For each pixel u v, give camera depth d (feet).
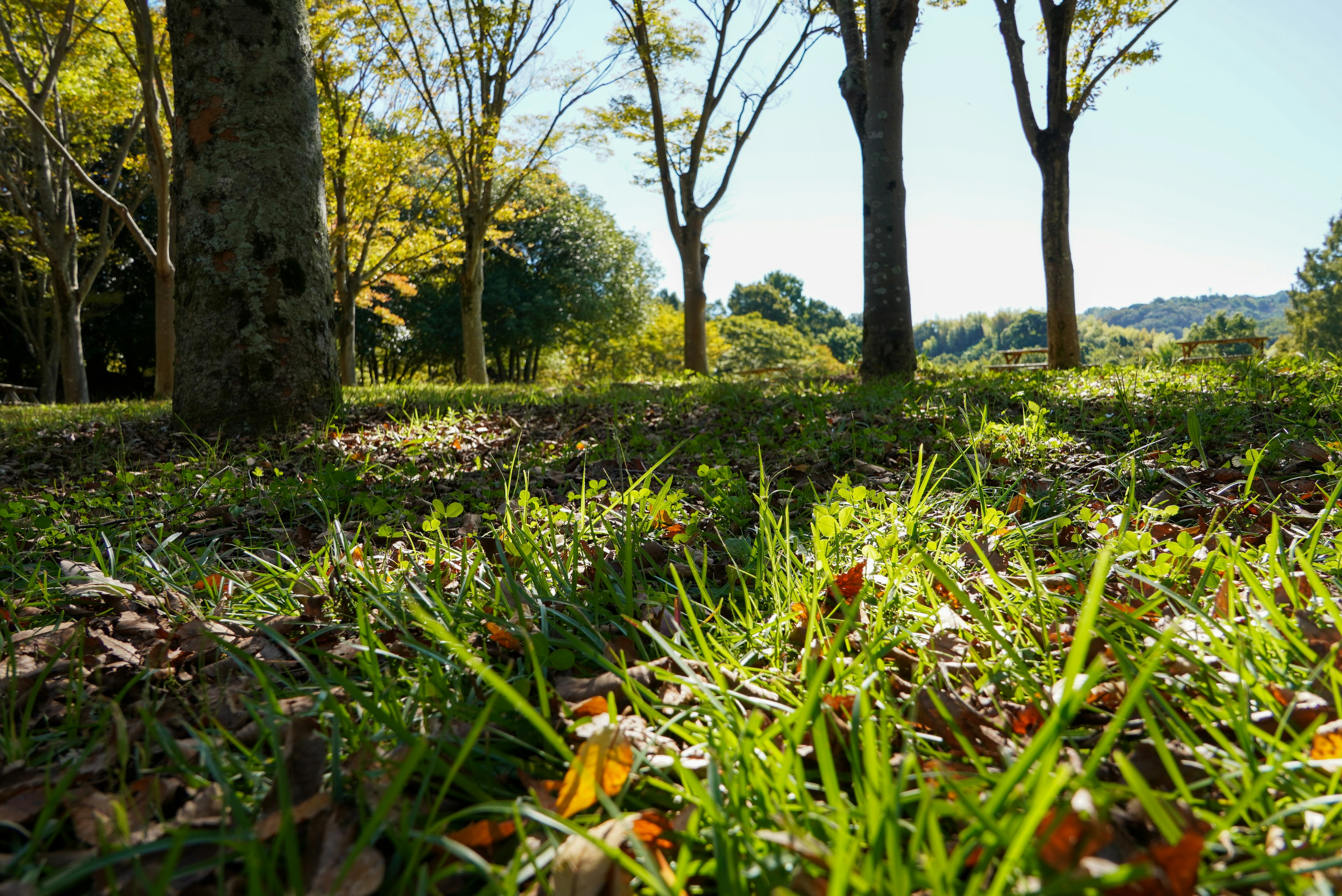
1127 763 2.88
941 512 8.52
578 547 6.94
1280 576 5.10
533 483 12.14
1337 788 3.24
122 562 8.54
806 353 237.86
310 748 3.97
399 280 73.05
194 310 18.12
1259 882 2.82
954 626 5.38
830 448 13.11
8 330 92.68
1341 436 10.70
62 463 16.92
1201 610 4.52
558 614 5.56
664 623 5.86
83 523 10.11
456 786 3.74
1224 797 3.41
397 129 63.00
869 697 4.26
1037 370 30.19
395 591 6.32
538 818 3.09
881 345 31.94
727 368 181.88
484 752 3.99
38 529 9.57
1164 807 2.91
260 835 3.25
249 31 17.79
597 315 128.36
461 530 9.61
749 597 6.20
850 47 35.19
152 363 101.55
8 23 48.67
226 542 9.70
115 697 4.87
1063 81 39.75
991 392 19.20
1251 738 3.58
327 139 57.77
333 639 6.09
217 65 17.70
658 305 169.48
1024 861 2.66
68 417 25.45
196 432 18.15
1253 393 14.93
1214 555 5.50
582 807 3.46
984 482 10.16
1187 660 4.19
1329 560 5.77
